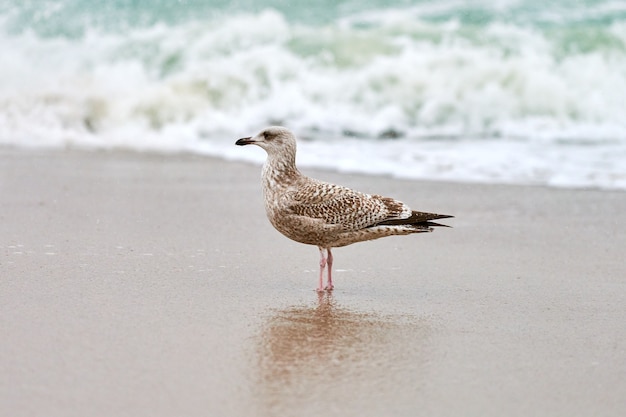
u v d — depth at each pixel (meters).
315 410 6.84
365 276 11.17
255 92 24.62
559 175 18.23
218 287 10.34
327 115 23.89
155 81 26.23
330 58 25.86
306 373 7.60
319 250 11.27
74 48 27.83
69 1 29.78
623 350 8.45
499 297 10.28
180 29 28.25
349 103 24.36
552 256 12.31
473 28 28.20
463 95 24.28
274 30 27.28
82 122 23.14
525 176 18.17
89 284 10.18
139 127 23.38
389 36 27.28
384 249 12.62
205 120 23.62
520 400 7.18
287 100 24.33
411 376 7.63
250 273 11.09
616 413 6.97
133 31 29.06
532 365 7.98
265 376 7.49
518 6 31.39
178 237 12.87
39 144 21.31
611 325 9.25
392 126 23.48
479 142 22.05
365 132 23.09
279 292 10.26
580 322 9.34
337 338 8.60
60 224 13.44
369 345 8.42
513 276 11.25
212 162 19.77
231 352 8.07
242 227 13.68
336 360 7.97
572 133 22.88
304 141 21.97
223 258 11.77
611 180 17.77
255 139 10.68
